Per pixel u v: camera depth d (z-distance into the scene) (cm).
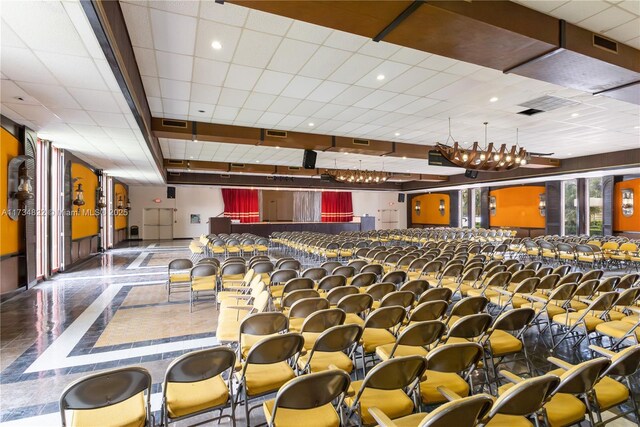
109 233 1472
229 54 454
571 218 1515
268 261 616
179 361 200
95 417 202
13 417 272
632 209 1292
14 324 497
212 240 1116
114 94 464
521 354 397
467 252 816
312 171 1692
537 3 340
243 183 1898
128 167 1169
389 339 329
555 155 1223
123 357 385
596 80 452
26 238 693
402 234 1547
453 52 382
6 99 490
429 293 392
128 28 391
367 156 1318
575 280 481
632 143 1023
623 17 361
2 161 593
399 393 230
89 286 743
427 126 846
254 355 229
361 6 299
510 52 380
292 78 538
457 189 2114
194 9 353
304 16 315
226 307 390
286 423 198
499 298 467
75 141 777
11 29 302
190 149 1165
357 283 508
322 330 301
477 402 159
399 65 488
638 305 439
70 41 323
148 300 629
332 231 2041
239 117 769
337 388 195
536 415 202
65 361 374
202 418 276
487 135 941
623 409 284
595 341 430
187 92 602
